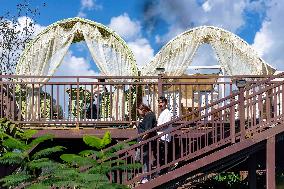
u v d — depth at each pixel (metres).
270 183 11.16
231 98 11.98
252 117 11.40
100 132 13.42
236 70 17.11
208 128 12.70
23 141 11.21
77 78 13.58
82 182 8.46
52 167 8.63
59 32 16.92
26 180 8.62
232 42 17.16
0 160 8.84
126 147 10.46
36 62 16.78
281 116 11.35
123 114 13.77
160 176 10.77
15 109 13.98
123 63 16.88
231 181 17.05
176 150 13.20
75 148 14.25
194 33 17.23
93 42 16.89
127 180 10.61
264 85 13.18
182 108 15.54
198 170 11.05
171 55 17.25
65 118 13.98
